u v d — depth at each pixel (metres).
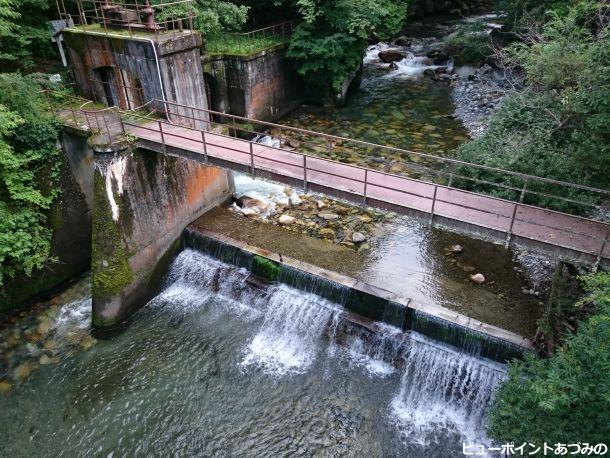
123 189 11.03
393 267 11.56
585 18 10.66
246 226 13.38
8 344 11.00
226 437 9.02
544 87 9.95
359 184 9.88
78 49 13.64
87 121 11.73
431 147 17.75
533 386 6.32
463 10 33.69
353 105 21.84
